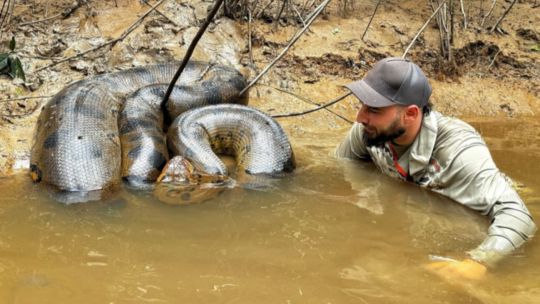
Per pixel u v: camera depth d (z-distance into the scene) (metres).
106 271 1.83
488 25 3.84
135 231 2.05
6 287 1.74
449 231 2.08
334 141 2.88
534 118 3.30
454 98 3.38
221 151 2.74
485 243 1.97
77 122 2.49
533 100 3.43
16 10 3.44
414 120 2.20
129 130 2.61
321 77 3.37
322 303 1.73
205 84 2.97
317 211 2.22
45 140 2.43
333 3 3.92
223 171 2.49
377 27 3.70
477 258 1.92
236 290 1.77
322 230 2.09
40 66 3.09
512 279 1.84
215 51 3.36
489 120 3.25
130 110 2.71
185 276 1.82
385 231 2.09
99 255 1.91
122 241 1.99
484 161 2.14
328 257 1.94
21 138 2.65
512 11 4.04
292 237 2.05
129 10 3.50
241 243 2.00
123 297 1.72
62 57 3.17
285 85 3.29
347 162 2.62
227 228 2.09
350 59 3.45
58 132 2.43
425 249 1.99
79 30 3.33
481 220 2.10
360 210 2.23
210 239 2.02
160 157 2.52
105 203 2.23
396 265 1.90
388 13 3.85
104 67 3.17
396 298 1.75
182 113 2.76
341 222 2.15
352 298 1.75
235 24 3.52
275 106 3.17
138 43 3.29
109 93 2.81
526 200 2.29
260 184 2.44
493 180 2.10
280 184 2.44
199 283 1.79
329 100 3.24
